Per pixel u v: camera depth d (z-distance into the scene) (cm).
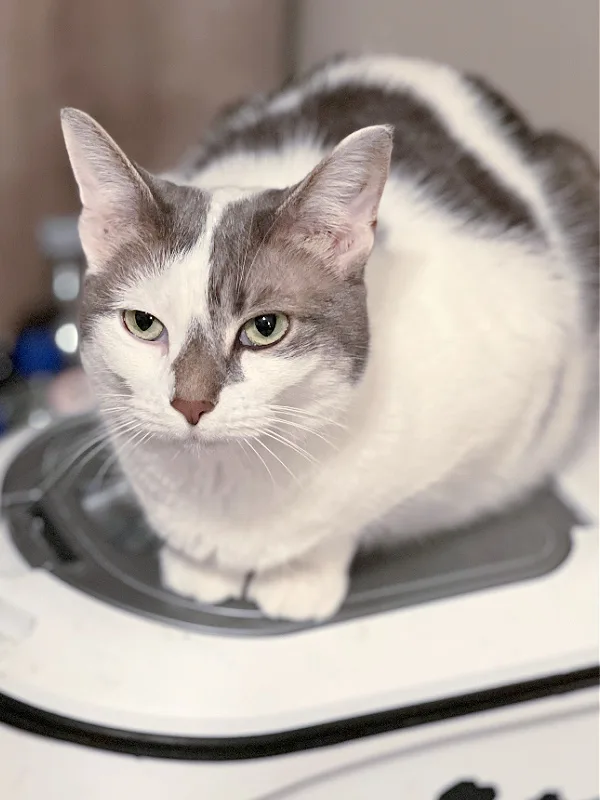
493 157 95
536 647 77
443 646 77
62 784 69
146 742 69
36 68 118
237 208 65
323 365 65
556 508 94
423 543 89
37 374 128
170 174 98
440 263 82
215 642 77
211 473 71
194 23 127
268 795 70
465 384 79
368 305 76
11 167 121
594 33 104
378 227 82
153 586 82
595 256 96
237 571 80
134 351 64
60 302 129
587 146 109
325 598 80
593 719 79
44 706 70
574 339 92
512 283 85
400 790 77
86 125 62
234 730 70
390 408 74
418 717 73
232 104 115
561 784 82
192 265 62
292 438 68
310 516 75
